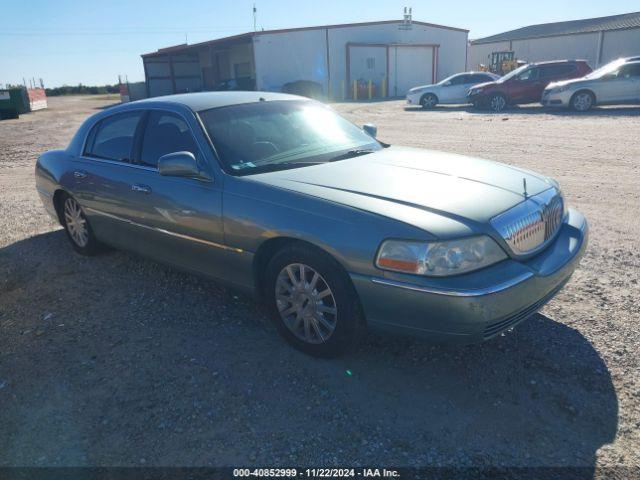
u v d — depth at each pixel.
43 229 6.59
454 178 3.55
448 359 3.42
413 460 2.61
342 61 33.06
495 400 3.02
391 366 3.37
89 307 4.33
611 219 6.05
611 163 9.12
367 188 3.32
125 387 3.24
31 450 2.76
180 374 3.34
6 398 3.19
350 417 2.92
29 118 29.70
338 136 4.50
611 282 4.37
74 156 5.13
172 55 42.06
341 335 3.25
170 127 4.20
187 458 2.67
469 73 22.59
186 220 3.88
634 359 3.32
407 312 2.93
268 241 3.43
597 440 2.70
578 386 3.10
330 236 3.09
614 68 17.44
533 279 3.02
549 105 18.42
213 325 3.95
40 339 3.85
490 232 2.96
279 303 3.54
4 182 10.15
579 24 40.62
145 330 3.91
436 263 2.83
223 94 4.60
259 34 31.42
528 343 3.55
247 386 3.20
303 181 3.48
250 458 2.65
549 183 3.82
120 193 4.45
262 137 4.10
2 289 4.82
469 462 2.59
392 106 24.88
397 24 34.00
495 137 12.70
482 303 2.79
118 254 5.50
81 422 2.95
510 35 44.25
